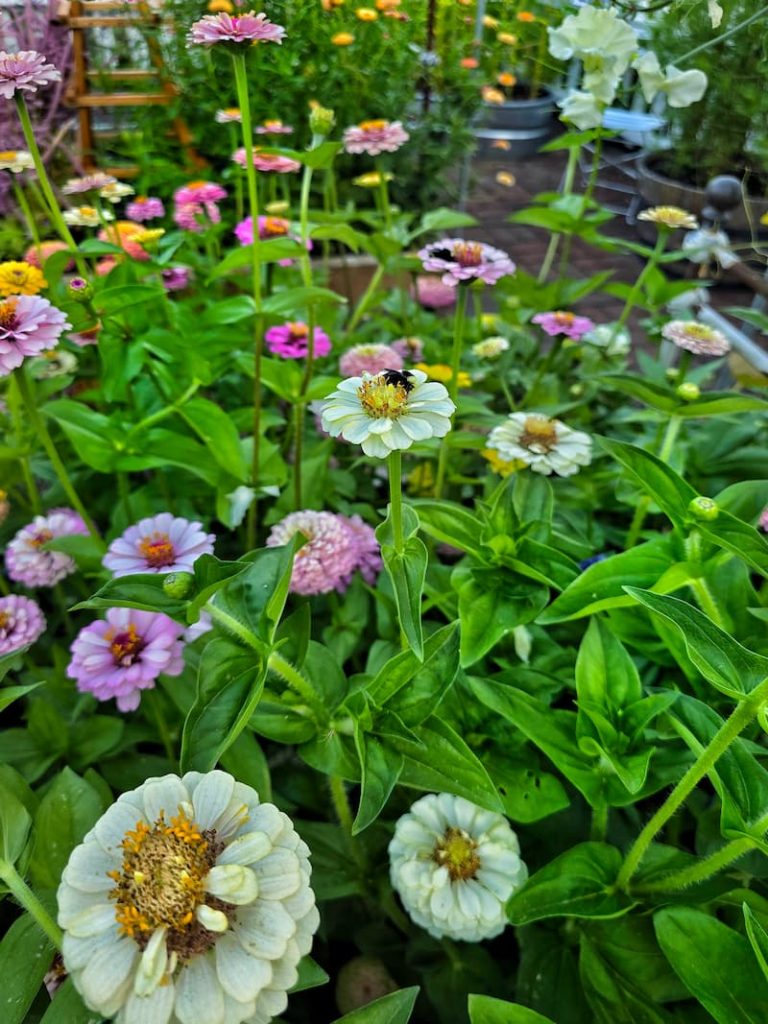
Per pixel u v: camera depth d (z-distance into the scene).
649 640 0.43
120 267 0.52
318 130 0.55
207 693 0.30
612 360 0.78
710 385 0.87
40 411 0.51
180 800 0.24
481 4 0.99
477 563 0.40
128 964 0.21
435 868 0.36
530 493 0.44
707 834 0.37
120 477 0.53
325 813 0.46
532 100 1.61
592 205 0.76
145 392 0.60
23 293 0.52
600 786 0.34
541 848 0.42
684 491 0.34
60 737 0.45
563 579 0.38
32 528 0.51
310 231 0.59
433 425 0.27
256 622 0.31
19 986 0.28
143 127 0.91
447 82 1.06
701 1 0.73
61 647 0.55
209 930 0.22
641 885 0.34
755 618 0.39
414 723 0.33
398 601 0.29
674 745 0.36
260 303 0.52
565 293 0.77
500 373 0.73
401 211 1.14
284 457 0.68
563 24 0.66
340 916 0.43
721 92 0.86
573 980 0.36
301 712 0.35
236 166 0.74
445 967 0.40
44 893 0.31
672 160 1.12
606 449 0.35
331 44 0.81
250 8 0.69
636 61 0.67
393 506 0.29
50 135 0.99
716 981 0.28
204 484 0.60
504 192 1.49
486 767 0.38
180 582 0.27
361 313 0.74
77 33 0.91
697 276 0.91
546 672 0.40
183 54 0.80
